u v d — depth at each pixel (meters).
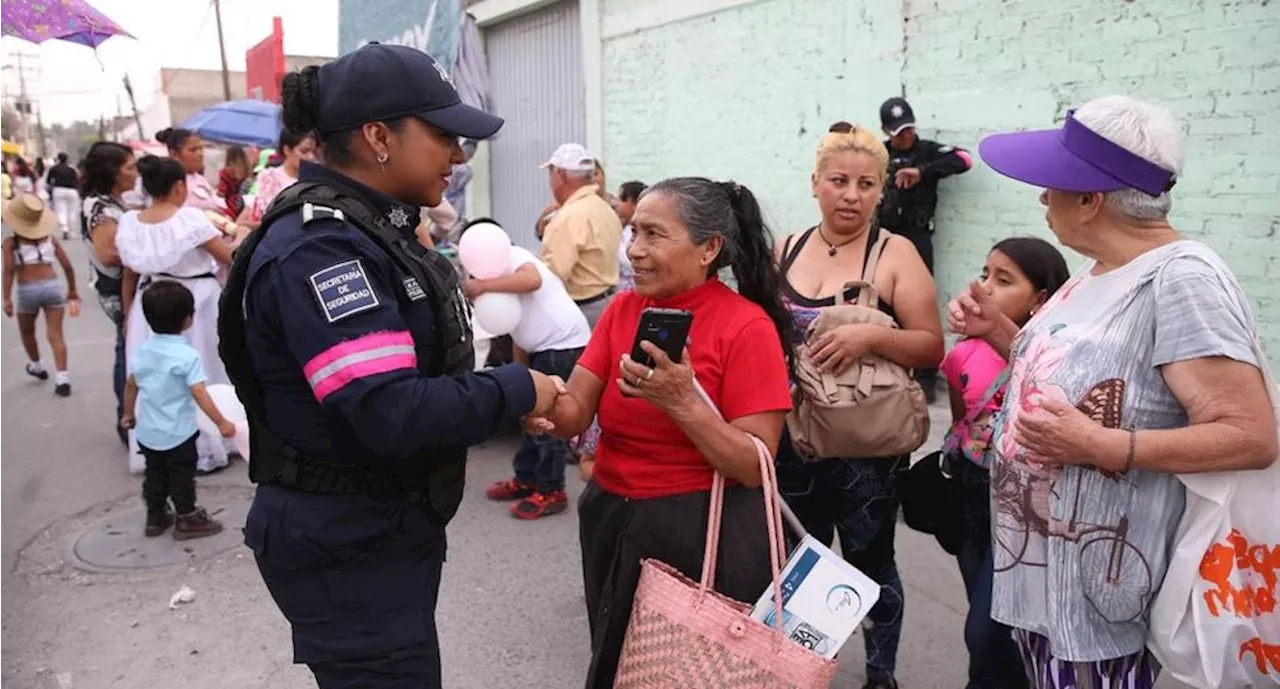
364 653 1.82
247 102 12.84
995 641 2.48
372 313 1.61
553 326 4.21
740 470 1.93
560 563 4.00
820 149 2.71
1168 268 1.75
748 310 2.06
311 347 1.59
